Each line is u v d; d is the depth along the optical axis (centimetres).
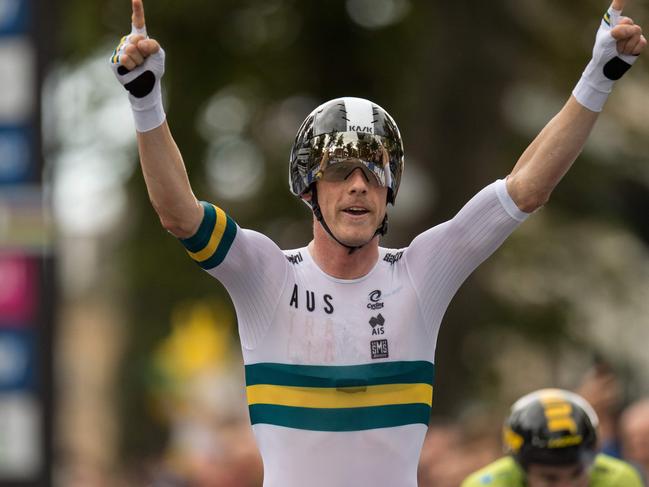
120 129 3681
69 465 2658
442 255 898
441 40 3284
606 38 862
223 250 866
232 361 4106
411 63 3475
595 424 1175
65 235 3897
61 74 3619
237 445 1683
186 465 1992
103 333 6119
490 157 3378
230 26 3594
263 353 882
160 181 848
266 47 3600
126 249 3766
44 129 1825
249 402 888
